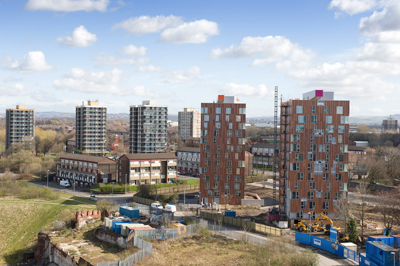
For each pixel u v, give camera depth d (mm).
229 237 86438
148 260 68062
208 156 126875
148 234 80000
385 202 102875
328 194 101688
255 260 66562
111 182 169250
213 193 127000
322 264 67938
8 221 113250
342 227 94000
